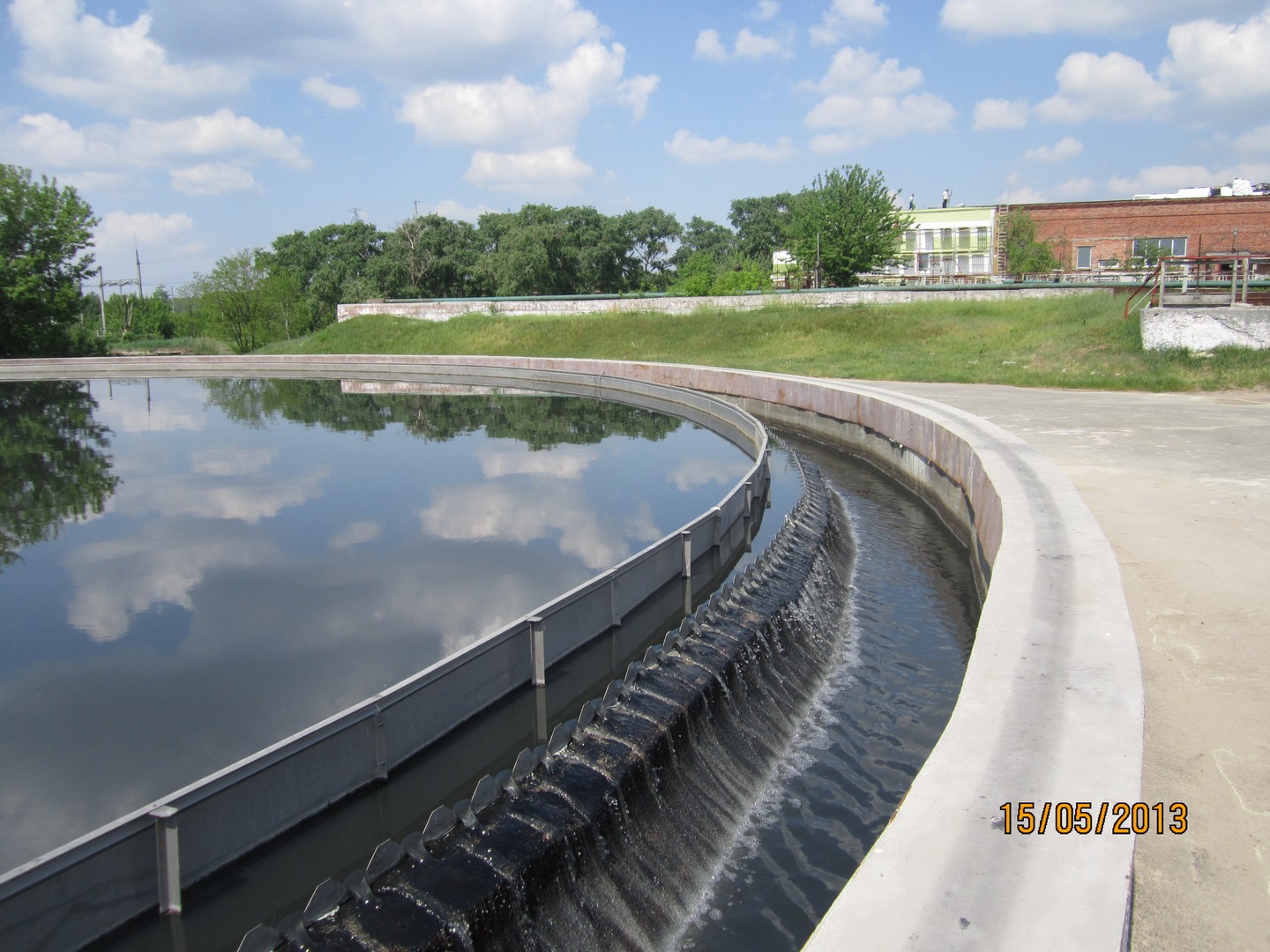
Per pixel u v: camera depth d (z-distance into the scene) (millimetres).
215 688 7953
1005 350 25406
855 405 19734
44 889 3979
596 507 14609
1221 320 20953
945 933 2602
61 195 49500
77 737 7035
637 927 5355
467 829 5051
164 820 4418
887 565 11992
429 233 68812
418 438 22156
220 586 10867
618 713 6398
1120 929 2598
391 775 5867
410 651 8727
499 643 6902
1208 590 6508
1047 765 3480
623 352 38469
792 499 14672
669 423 24281
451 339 45812
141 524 13977
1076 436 13242
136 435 23328
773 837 6402
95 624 9641
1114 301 28375
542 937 4828
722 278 50906
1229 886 3346
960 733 3730
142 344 64062
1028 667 4383
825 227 44375
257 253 61875
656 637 8430
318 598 10367
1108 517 8555
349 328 50719
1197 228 45062
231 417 26625
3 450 21188
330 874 5070
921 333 31719
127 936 4348
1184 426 13977
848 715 8094
